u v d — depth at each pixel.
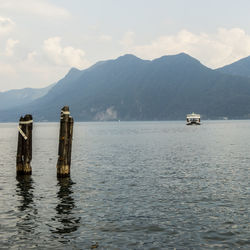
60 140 29.64
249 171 34.31
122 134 129.75
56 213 19.52
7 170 36.22
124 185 27.53
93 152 56.81
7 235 16.05
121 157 48.53
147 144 73.94
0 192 25.09
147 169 36.50
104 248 14.56
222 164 39.88
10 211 19.97
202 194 24.05
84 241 15.31
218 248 14.52
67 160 30.12
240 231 16.41
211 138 92.19
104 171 35.22
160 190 25.50
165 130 164.88
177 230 16.61
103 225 17.36
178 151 56.59
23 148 31.45
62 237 15.78
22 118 31.00
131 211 19.83
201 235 15.95
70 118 29.48
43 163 42.34
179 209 20.19
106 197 23.38
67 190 25.67
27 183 28.44
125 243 15.07
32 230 16.70
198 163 41.06
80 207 20.77
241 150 56.81
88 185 27.58
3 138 109.75
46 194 24.39
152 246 14.74
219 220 18.05
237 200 22.19
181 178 30.69
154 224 17.48
